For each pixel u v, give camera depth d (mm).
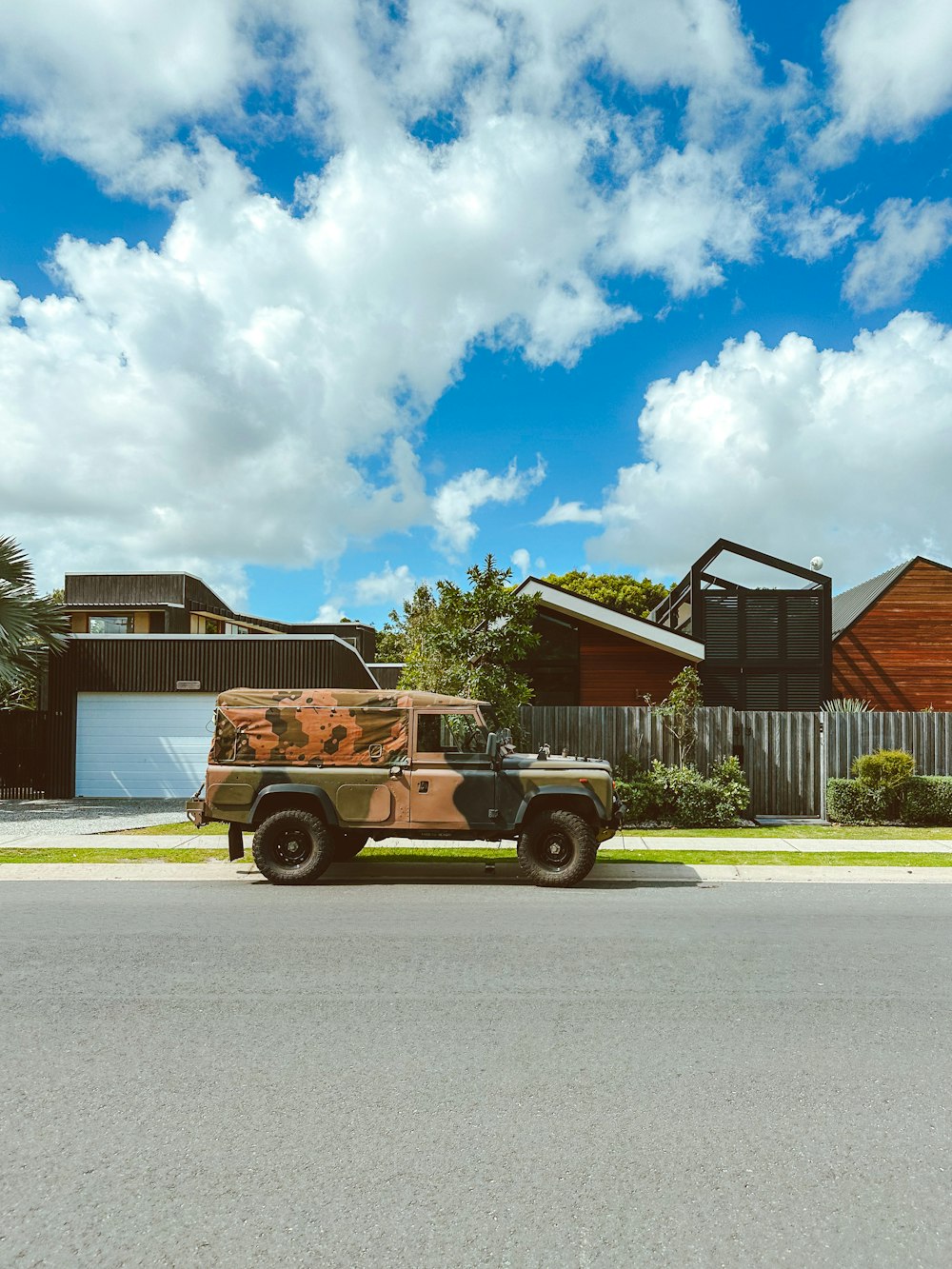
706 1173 3521
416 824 10125
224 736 10398
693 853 11945
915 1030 5148
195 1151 3688
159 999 5680
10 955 6770
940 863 11297
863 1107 4125
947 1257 2984
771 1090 4312
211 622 31656
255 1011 5438
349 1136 3822
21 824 14914
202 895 9375
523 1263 2928
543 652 20953
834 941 7281
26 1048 4836
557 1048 4844
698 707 15805
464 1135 3834
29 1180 3455
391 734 10273
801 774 15789
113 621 27812
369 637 34906
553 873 9898
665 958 6707
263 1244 3035
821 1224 3170
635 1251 3002
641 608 52000
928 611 26281
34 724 19438
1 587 17438
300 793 10297
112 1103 4145
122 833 13875
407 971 6320
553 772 10125
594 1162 3598
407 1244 3033
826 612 21609
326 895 9383
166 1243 3039
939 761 15672
